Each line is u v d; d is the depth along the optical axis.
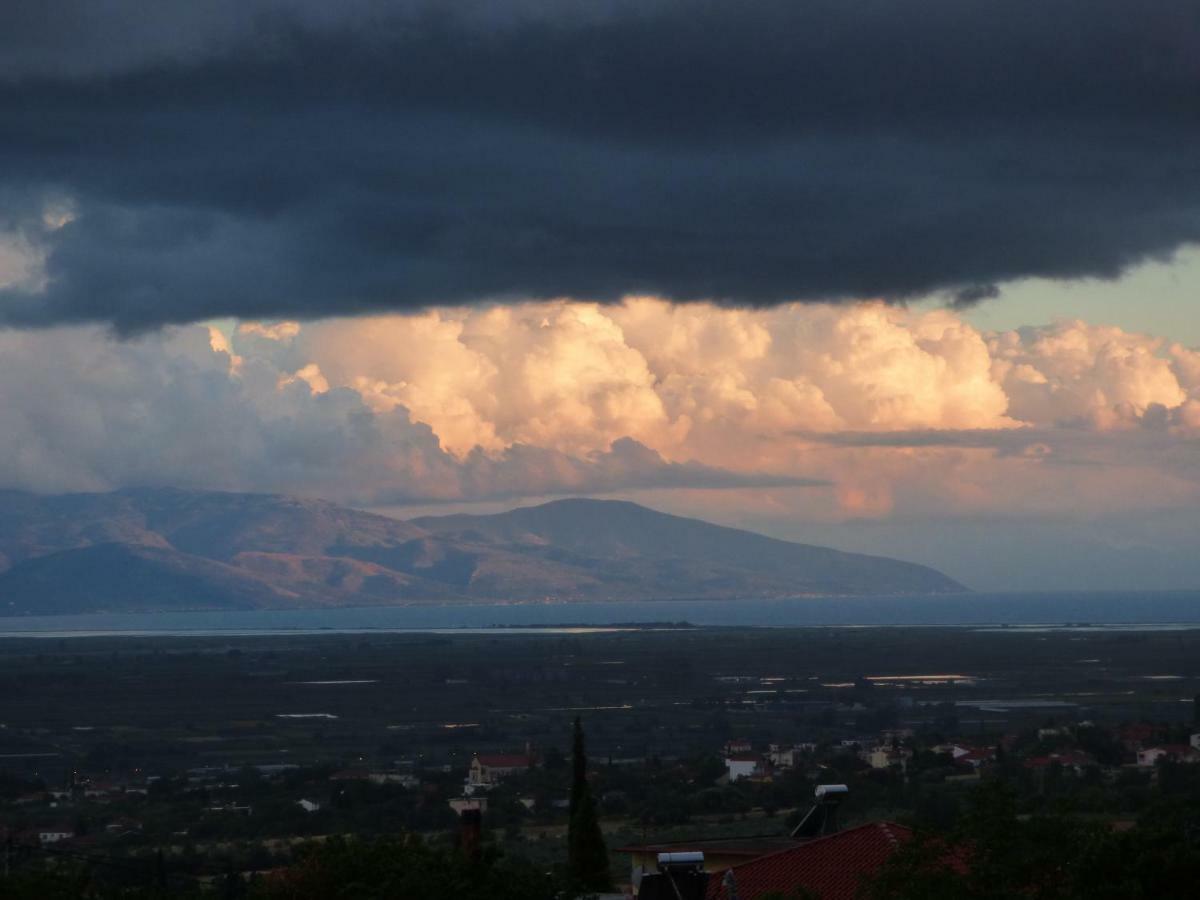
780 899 83.25
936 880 76.75
